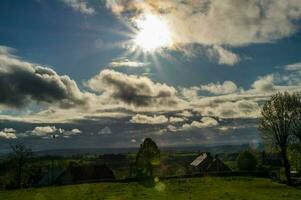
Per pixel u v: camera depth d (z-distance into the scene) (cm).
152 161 9581
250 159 10594
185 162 14212
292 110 8169
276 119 8212
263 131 8369
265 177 8356
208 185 6309
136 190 5588
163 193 5184
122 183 6812
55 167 11762
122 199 4581
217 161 12619
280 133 8156
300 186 6544
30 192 5700
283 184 6875
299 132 8125
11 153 10275
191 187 5991
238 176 8338
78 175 10294
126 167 12825
